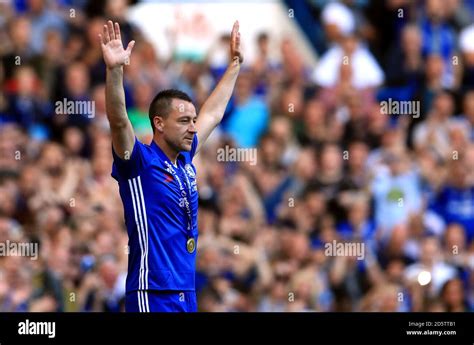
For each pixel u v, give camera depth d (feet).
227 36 163.84
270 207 148.77
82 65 157.07
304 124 159.33
